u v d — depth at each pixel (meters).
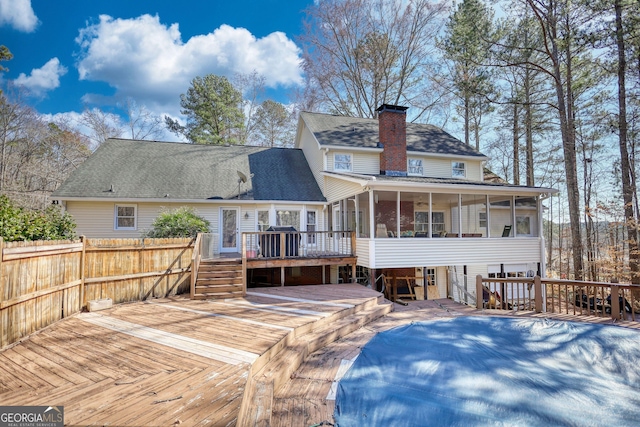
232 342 4.84
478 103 17.34
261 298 8.50
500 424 3.61
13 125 24.73
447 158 16.23
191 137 29.14
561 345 6.02
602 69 14.56
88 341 4.89
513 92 21.62
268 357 4.53
